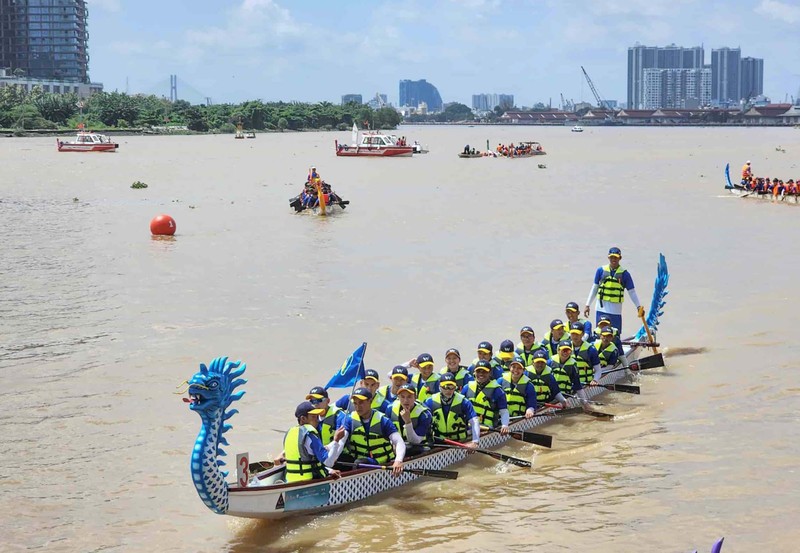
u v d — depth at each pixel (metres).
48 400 17.22
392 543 11.92
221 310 24.70
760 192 55.72
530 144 114.50
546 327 22.52
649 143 161.25
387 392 14.70
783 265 31.61
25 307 24.95
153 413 16.56
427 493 13.62
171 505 13.06
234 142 155.50
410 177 75.38
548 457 15.05
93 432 15.65
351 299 26.05
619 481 13.80
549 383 16.81
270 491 12.27
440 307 24.91
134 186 63.91
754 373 19.12
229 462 14.21
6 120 170.00
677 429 16.03
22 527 12.29
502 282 28.44
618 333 19.59
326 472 13.08
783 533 11.80
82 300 25.92
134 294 26.80
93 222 44.22
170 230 39.34
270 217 46.59
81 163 92.94
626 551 11.48
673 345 21.64
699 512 12.52
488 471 14.54
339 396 17.77
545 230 41.00
